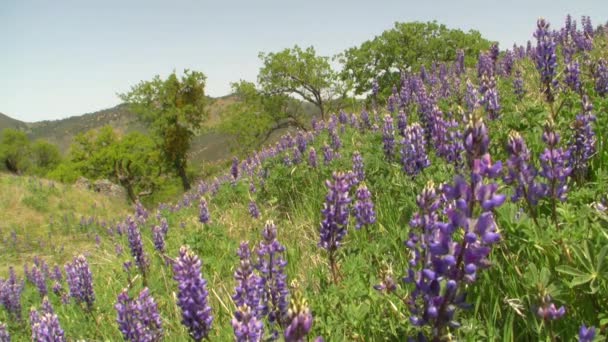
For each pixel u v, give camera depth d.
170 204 17.94
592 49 12.45
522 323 3.15
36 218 32.38
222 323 4.60
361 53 48.78
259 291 3.67
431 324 2.24
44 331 4.54
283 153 10.70
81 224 30.66
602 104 5.96
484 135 2.06
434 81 14.13
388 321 3.49
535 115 6.30
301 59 50.44
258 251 3.79
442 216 3.90
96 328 6.03
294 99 52.34
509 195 3.68
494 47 11.16
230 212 9.07
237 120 50.19
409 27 47.75
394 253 4.52
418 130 5.88
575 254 3.00
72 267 6.29
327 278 4.54
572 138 4.65
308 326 2.12
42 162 94.25
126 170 62.00
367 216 5.15
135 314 4.33
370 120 11.60
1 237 29.08
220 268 6.11
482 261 2.08
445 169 5.84
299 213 7.42
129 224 6.67
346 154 8.99
